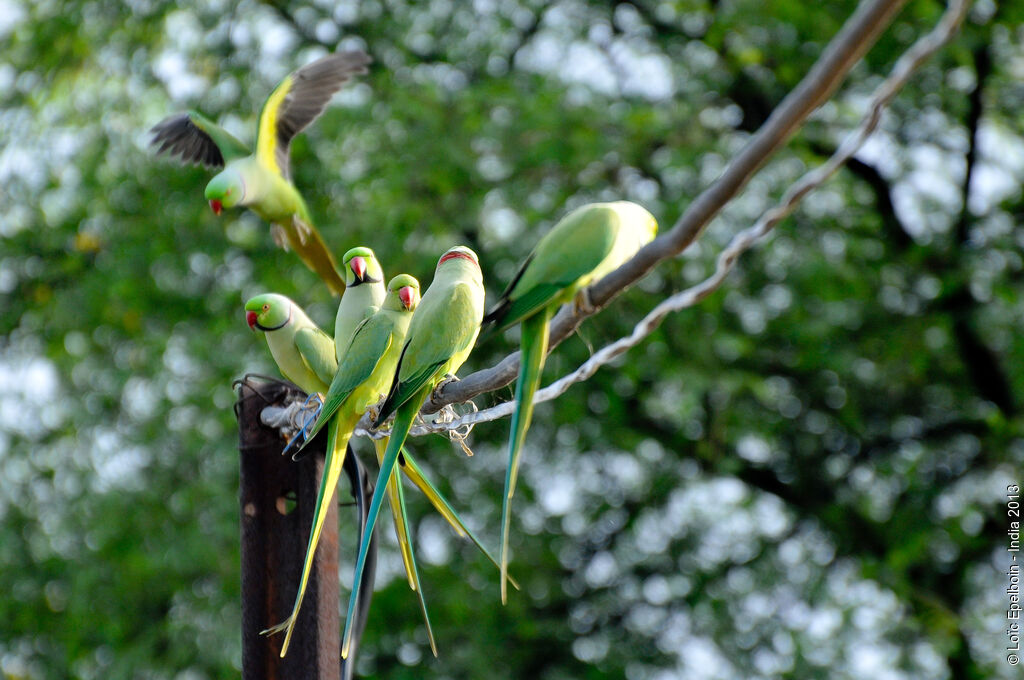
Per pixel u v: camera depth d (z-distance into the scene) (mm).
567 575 13633
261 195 7543
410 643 12688
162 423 12805
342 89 8312
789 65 13141
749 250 12680
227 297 13070
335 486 5285
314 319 12516
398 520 5316
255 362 12648
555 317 4383
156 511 12602
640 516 13461
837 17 13148
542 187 12961
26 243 14328
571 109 12703
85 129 14133
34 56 14250
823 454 13750
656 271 12398
